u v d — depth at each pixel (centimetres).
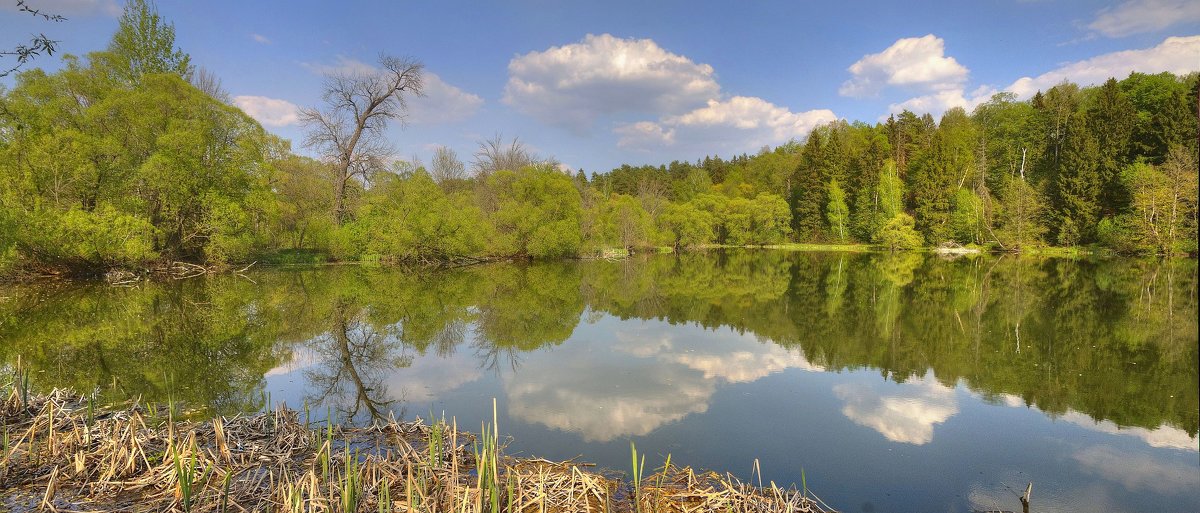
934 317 1510
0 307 1628
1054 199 4434
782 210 6122
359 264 3428
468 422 685
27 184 2119
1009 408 756
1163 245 3425
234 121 2725
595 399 788
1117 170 4078
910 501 494
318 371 957
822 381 886
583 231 4062
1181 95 4047
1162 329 1303
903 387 856
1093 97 5019
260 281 2406
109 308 1628
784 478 534
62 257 2198
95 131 2452
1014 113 5609
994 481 536
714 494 453
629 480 506
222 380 898
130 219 2267
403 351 1116
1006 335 1258
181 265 2656
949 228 5175
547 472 488
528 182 3831
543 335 1286
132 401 760
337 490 445
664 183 8669
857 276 2741
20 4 722
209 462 488
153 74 2609
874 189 5988
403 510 416
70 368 963
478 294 2052
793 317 1536
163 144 2427
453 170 5012
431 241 3394
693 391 832
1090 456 596
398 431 623
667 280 2602
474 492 432
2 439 554
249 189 2825
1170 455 599
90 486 454
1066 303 1719
